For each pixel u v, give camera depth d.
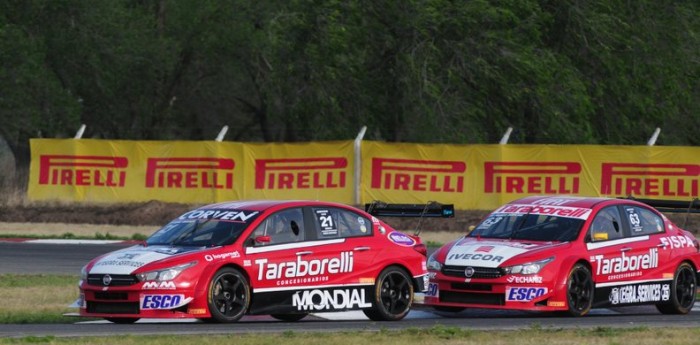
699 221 106.88
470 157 107.88
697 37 140.88
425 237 101.56
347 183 109.94
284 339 41.53
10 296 60.56
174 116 163.00
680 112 144.25
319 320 53.59
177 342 40.38
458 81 127.88
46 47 143.12
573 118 129.12
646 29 135.62
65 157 118.38
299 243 50.28
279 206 50.84
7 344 39.72
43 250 90.44
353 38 131.62
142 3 157.88
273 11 151.50
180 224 51.34
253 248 48.84
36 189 118.69
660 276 57.44
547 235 55.38
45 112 140.00
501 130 130.00
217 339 41.28
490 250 53.66
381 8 130.88
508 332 45.28
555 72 127.62
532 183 105.88
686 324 51.41
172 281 46.53
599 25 130.62
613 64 132.38
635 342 42.06
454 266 53.62
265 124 163.25
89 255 86.88
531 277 52.12
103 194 116.81
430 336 43.28
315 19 133.00
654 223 58.56
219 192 113.44
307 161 111.38
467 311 57.81
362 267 51.78
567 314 54.66
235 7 151.00
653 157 102.44
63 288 64.69
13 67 134.75
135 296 46.62
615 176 103.56
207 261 47.38
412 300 53.50
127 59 146.25
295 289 49.78
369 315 53.19
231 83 163.12
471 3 126.69
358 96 133.25
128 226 109.88
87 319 51.62
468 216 106.62
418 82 127.62
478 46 127.44
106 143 117.31
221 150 113.69
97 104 153.12
